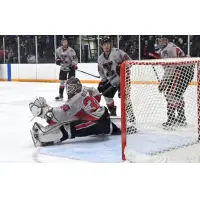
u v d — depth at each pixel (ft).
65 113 19.27
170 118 19.53
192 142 17.95
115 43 55.36
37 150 18.52
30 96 44.04
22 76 65.05
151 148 16.76
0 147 19.29
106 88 26.18
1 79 67.31
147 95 18.48
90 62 58.08
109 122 20.61
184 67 19.69
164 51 25.36
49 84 59.21
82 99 19.38
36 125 19.24
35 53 63.57
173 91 19.58
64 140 19.84
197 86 19.62
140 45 53.47
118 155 17.29
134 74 17.47
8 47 66.03
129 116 17.17
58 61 40.14
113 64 24.82
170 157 15.87
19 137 21.75
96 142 20.03
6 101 39.42
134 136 17.66
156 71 18.93
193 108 19.88
